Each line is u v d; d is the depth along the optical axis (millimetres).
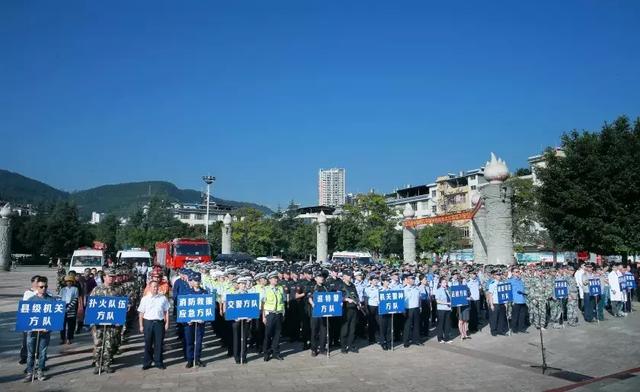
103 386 10078
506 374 11258
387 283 14617
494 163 27109
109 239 102188
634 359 12734
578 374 11227
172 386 10109
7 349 13789
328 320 14203
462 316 15727
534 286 17016
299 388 10016
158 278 12305
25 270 65688
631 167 26062
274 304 12859
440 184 90375
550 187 29094
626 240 26000
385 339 14281
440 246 65875
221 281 15453
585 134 29125
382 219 69062
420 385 10289
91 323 11125
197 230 96312
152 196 119812
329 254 71062
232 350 13344
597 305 19234
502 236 26234
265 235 72375
